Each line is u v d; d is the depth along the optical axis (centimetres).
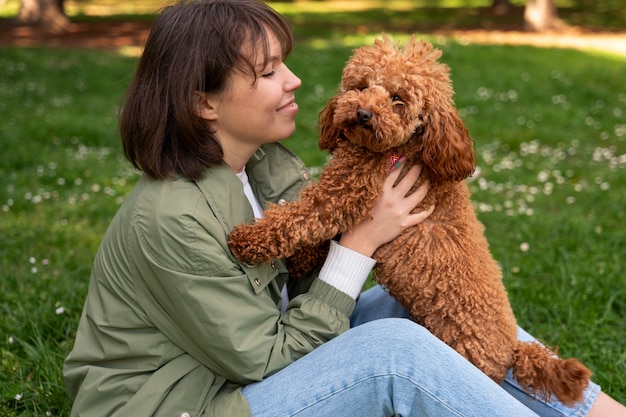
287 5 3105
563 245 483
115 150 755
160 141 234
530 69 1293
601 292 409
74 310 395
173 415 226
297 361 226
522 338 277
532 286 417
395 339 214
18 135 785
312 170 624
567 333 374
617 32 2109
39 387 323
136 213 230
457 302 250
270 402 218
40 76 1220
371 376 212
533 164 694
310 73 1214
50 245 504
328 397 214
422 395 210
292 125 260
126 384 231
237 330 224
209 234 229
